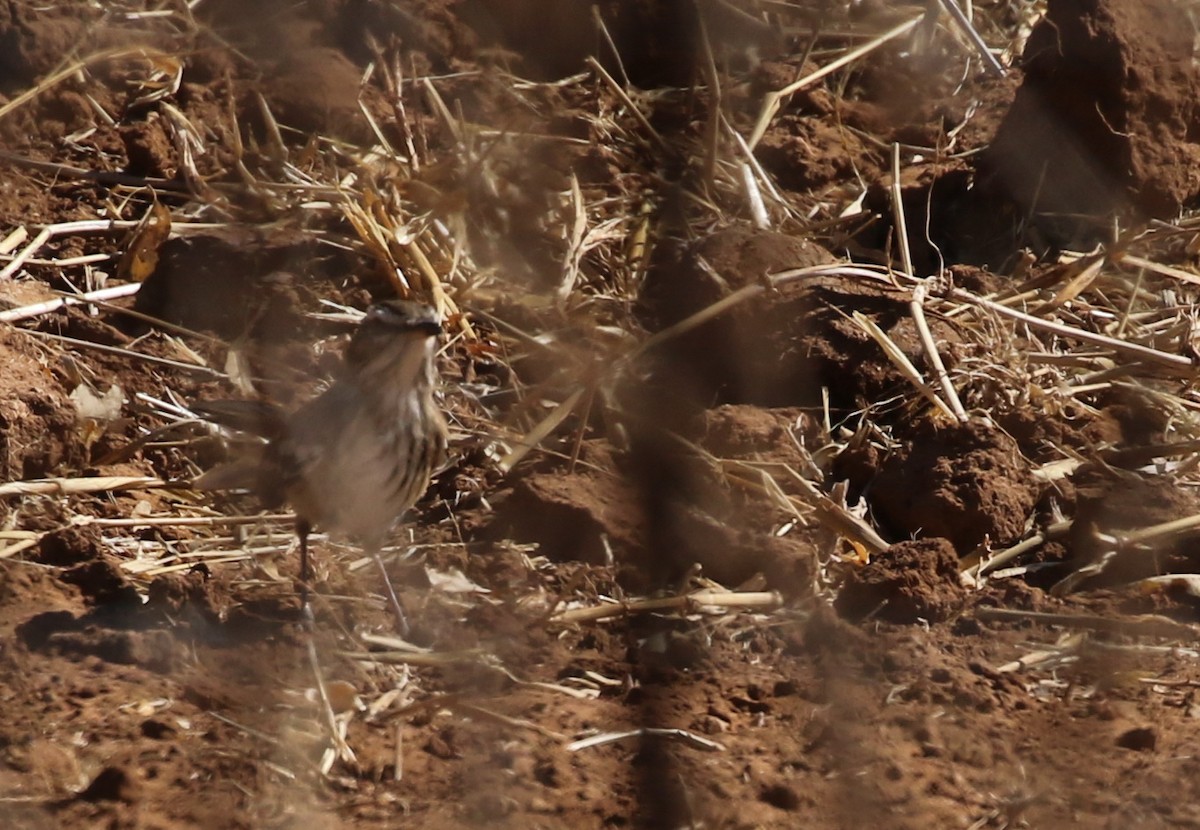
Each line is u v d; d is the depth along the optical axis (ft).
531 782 41.73
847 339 61.11
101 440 58.29
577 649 48.52
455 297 65.51
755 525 54.39
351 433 48.01
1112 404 61.41
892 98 80.33
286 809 40.19
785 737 44.16
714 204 71.51
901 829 40.04
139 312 65.26
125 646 46.73
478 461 57.67
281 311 64.69
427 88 75.56
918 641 48.70
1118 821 40.40
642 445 57.47
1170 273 67.36
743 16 83.56
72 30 77.77
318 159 72.43
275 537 54.70
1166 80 70.54
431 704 44.09
